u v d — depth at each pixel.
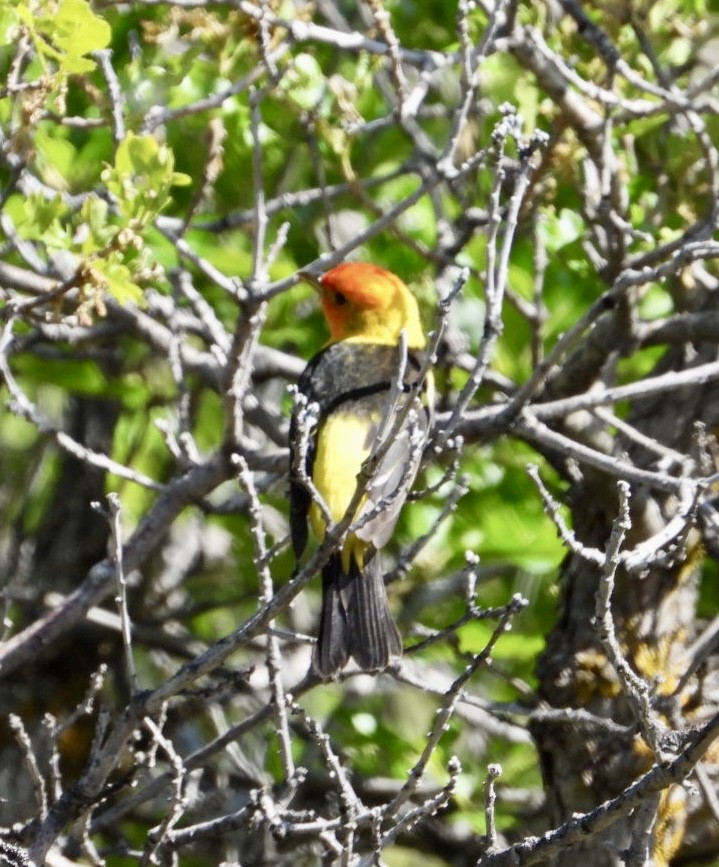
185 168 13.33
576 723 10.95
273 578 15.67
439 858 14.18
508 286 12.56
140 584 15.77
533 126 12.90
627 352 11.98
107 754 8.25
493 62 13.23
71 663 15.49
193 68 12.29
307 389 11.23
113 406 16.31
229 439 11.06
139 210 9.21
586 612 11.86
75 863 9.27
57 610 11.01
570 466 12.28
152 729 8.08
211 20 11.30
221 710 14.41
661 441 12.11
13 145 9.44
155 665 15.83
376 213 12.31
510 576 14.98
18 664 10.98
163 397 15.10
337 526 7.39
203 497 11.69
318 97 11.98
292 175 14.41
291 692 9.42
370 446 10.57
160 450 15.89
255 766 14.58
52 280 11.85
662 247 11.72
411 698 15.61
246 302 10.35
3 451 16.58
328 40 11.05
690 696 11.49
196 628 16.44
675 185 13.18
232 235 14.63
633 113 11.47
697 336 11.84
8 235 11.52
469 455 14.38
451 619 14.73
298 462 7.41
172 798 8.14
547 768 11.77
